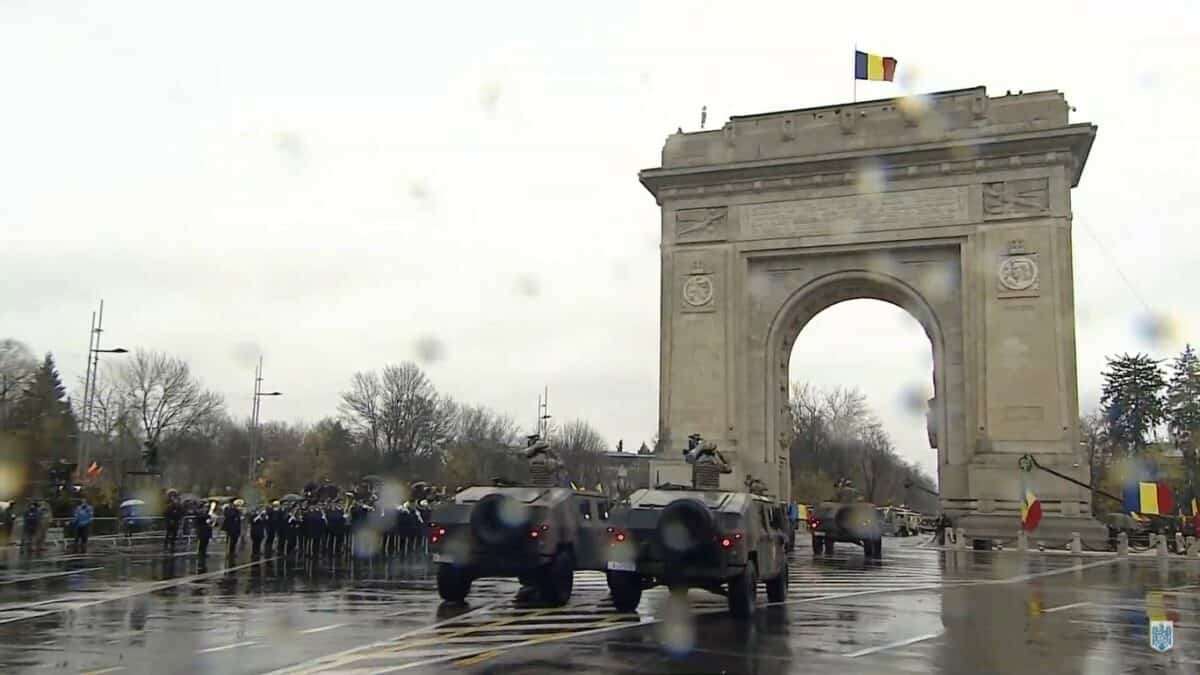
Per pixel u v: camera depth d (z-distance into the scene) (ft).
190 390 370.32
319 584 86.22
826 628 62.08
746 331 190.70
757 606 74.38
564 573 73.72
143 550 133.28
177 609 67.15
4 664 45.75
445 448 428.97
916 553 156.15
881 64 194.08
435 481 401.70
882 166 184.65
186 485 370.94
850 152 184.65
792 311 191.62
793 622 64.95
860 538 146.00
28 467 179.22
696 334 191.83
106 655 48.39
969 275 177.58
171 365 365.20
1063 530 163.73
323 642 53.42
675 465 185.98
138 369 355.56
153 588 81.41
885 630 61.62
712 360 189.88
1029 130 174.91
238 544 149.59
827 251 186.50
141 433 352.69
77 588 80.69
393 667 45.91
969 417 174.60
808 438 437.17
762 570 71.67
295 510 128.77
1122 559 143.33
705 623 63.72
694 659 49.11
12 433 205.67
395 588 83.51
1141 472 280.51
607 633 58.29
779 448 191.01
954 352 179.42
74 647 50.78
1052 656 52.21
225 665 45.88
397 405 401.90
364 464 388.16
